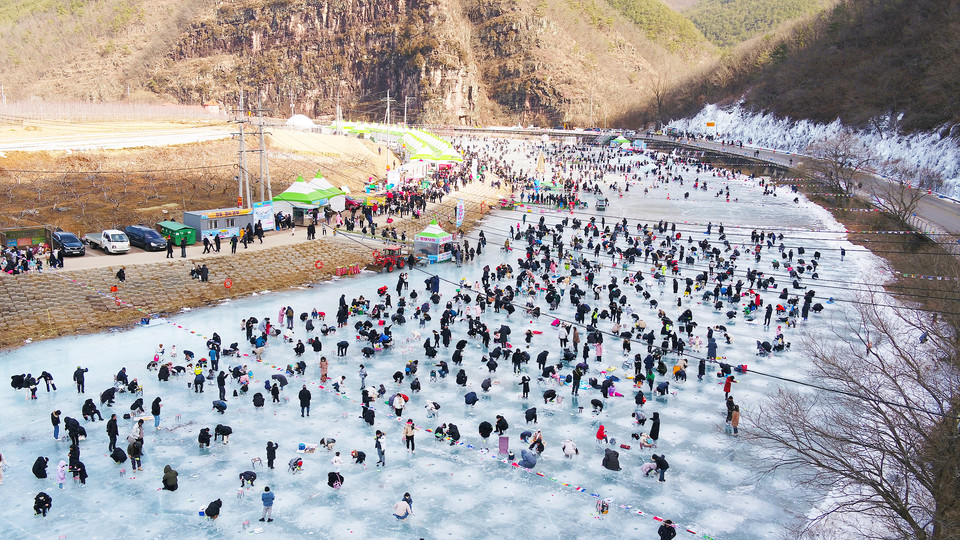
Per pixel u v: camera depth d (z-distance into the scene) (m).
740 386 41.19
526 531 27.52
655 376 42.59
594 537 27.25
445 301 55.47
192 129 114.75
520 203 99.62
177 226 61.62
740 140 172.38
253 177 91.94
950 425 26.83
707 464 32.81
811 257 72.44
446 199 96.56
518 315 52.81
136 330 46.56
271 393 37.62
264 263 60.03
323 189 78.19
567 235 81.62
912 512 26.78
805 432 28.39
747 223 91.62
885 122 122.31
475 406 37.81
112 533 26.44
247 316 50.16
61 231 62.91
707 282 62.19
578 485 30.81
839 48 163.62
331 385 39.59
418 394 39.00
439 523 27.84
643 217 95.19
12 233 55.50
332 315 51.06
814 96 154.75
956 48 116.62
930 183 96.31
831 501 30.03
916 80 124.31
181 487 29.56
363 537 26.77
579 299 55.72
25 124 105.88
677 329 50.38
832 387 40.06
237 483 30.03
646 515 28.75
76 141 89.12
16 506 27.88
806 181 115.81
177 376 39.84
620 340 48.44
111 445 31.83
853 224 87.19
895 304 49.22
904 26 142.50
